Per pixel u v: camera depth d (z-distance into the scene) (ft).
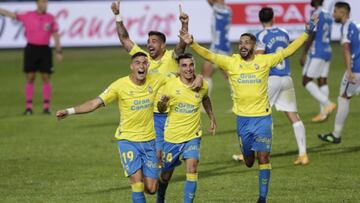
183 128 103.35
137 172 97.14
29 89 198.70
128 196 113.09
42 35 197.77
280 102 134.72
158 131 112.37
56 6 278.26
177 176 127.65
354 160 136.15
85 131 170.50
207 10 273.54
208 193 114.11
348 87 143.84
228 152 145.69
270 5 268.82
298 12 268.00
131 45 116.67
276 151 146.00
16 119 190.19
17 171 132.46
